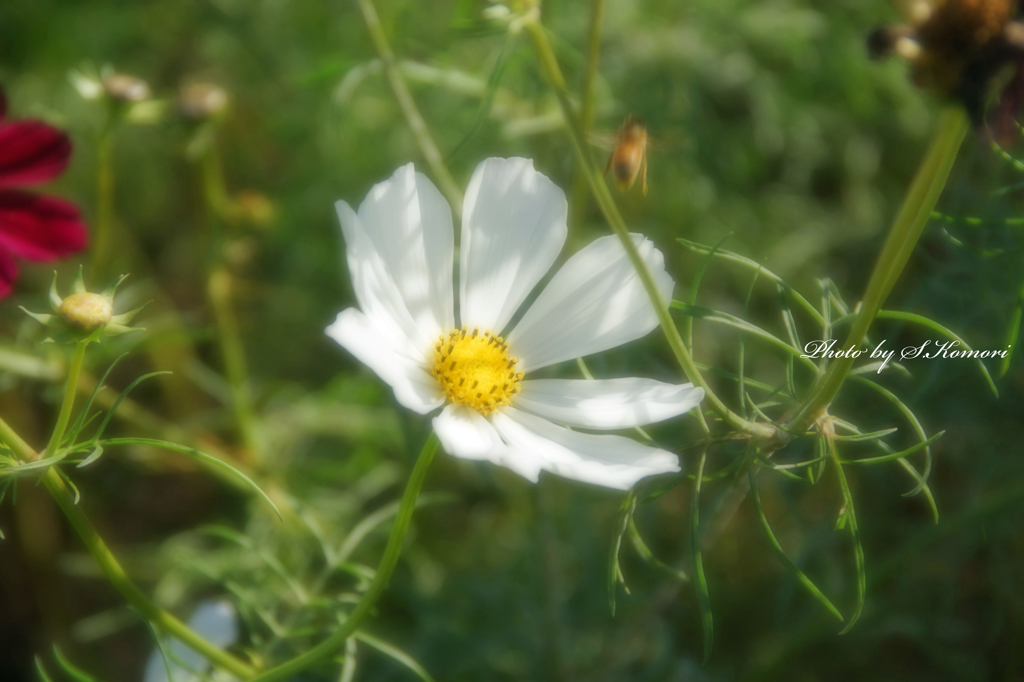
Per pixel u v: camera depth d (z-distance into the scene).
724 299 0.69
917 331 0.61
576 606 0.62
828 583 0.61
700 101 0.70
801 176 0.73
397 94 0.57
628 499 0.48
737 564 0.64
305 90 0.69
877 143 0.74
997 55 0.44
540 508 0.59
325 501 0.64
